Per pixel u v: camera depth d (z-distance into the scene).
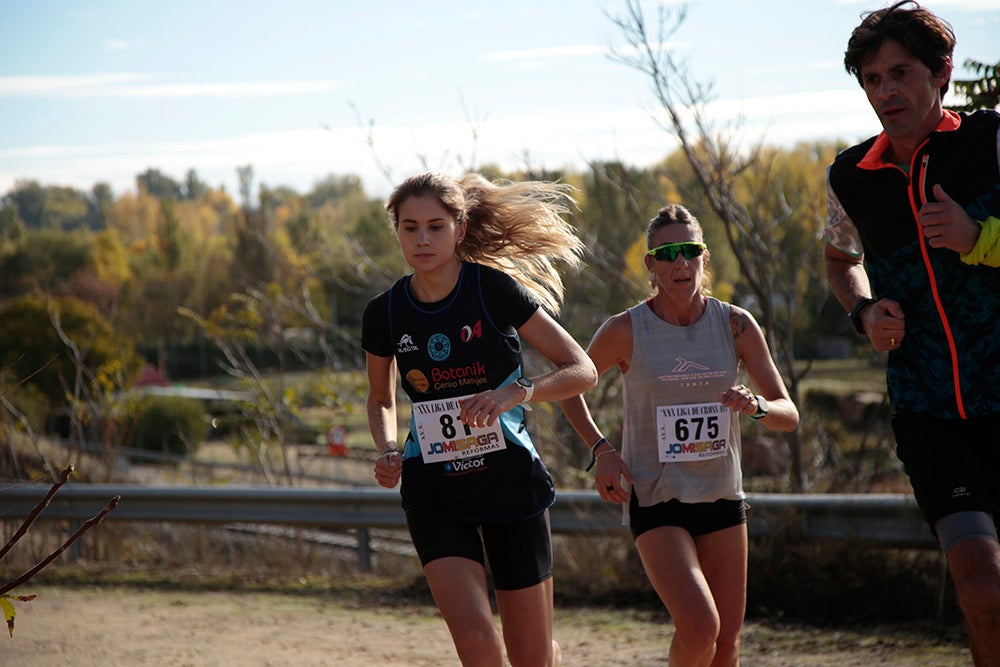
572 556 15.94
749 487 18.14
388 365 9.20
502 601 8.61
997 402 7.22
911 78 7.20
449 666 12.45
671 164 26.97
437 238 8.42
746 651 12.43
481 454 8.52
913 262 7.45
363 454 26.59
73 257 166.75
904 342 7.56
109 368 25.55
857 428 22.30
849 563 13.75
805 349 23.80
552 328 8.61
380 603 15.73
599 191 24.98
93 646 13.45
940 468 7.25
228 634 14.04
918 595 13.38
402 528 17.27
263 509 18.06
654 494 9.20
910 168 7.40
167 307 124.19
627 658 12.45
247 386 26.53
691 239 9.30
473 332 8.48
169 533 19.70
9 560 18.67
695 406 9.26
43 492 19.09
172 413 52.22
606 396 21.08
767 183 21.22
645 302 9.66
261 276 92.94
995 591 6.54
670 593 8.63
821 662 11.86
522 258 9.76
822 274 20.64
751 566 14.26
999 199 7.20
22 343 61.47
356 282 28.39
